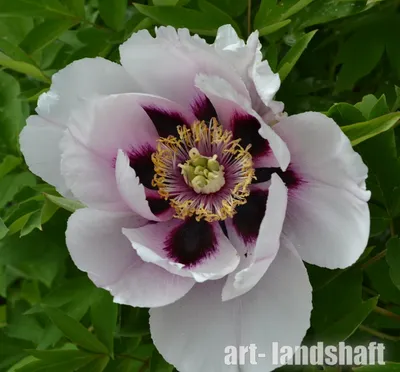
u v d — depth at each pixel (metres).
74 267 0.72
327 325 0.67
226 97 0.61
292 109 0.72
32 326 0.80
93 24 0.73
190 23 0.69
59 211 0.72
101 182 0.64
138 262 0.64
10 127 0.74
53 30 0.72
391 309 0.70
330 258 0.63
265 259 0.61
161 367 0.68
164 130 0.66
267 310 0.64
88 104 0.63
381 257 0.67
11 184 0.74
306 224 0.63
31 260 0.72
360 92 0.73
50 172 0.65
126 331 0.68
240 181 0.66
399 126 0.69
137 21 0.72
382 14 0.72
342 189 0.61
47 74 0.74
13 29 0.76
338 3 0.69
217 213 0.66
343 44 0.72
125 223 0.65
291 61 0.67
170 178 0.67
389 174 0.66
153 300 0.63
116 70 0.64
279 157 0.60
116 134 0.65
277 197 0.60
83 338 0.69
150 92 0.65
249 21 0.70
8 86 0.75
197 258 0.65
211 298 0.64
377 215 0.67
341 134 0.60
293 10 0.68
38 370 0.69
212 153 0.67
